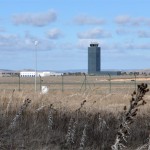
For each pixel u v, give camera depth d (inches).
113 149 451.2
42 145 541.0
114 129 611.2
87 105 845.2
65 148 552.1
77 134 596.4
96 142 574.9
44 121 656.4
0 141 534.3
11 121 623.8
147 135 606.9
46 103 812.0
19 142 539.5
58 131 612.7
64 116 681.0
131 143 565.9
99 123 645.9
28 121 633.0
